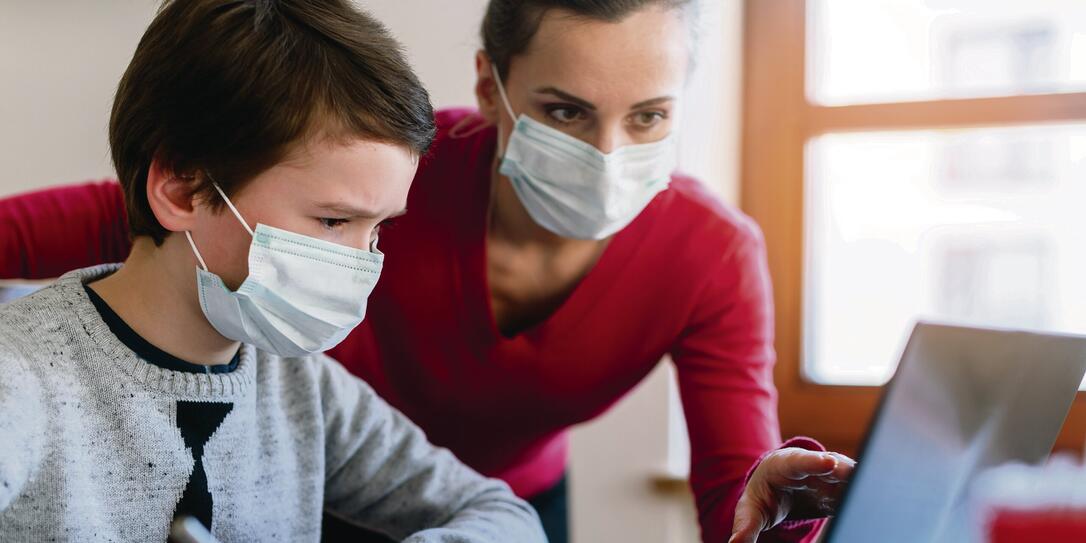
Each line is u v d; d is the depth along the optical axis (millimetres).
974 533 597
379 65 822
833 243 2098
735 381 1266
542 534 1115
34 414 792
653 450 2104
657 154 1150
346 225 850
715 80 2039
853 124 2043
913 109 1989
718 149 2080
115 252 1316
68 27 2037
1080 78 1887
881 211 2053
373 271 862
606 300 1282
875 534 573
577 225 1191
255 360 984
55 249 1310
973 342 667
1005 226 1959
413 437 1132
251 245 819
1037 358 674
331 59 803
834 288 2104
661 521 2105
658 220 1277
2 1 2031
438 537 950
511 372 1320
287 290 843
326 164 801
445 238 1284
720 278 1290
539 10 1082
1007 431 650
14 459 768
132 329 866
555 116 1134
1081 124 1874
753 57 2115
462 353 1324
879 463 591
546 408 1377
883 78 2035
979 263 1988
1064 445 1836
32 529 804
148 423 864
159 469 873
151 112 808
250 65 781
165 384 873
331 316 870
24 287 1102
